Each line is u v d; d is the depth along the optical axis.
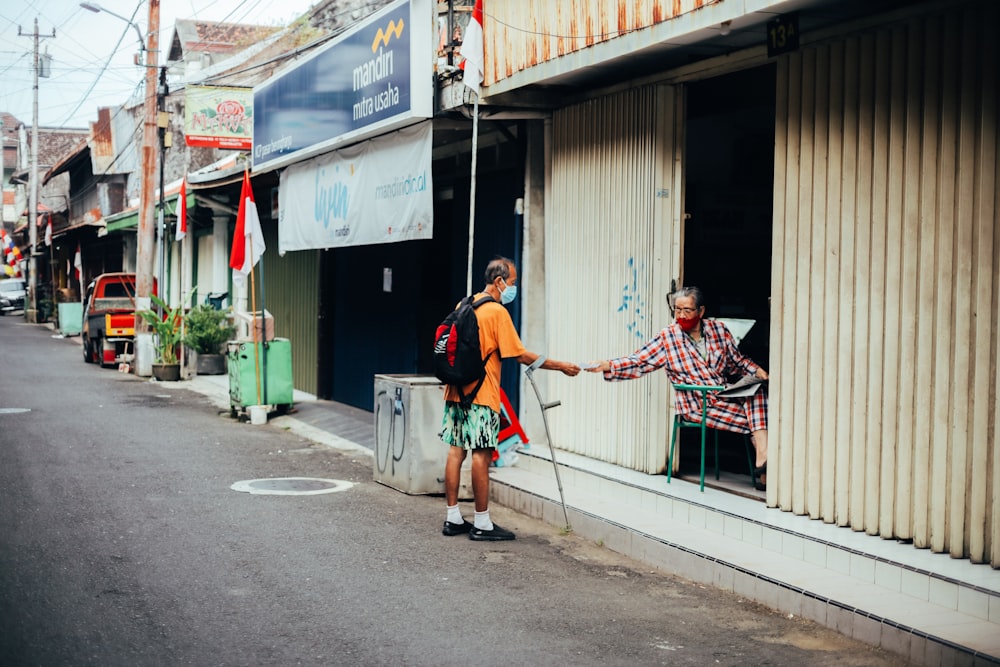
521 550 6.84
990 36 5.10
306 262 16.14
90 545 6.68
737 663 4.74
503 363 9.88
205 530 7.16
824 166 6.15
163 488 8.62
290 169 13.93
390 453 8.86
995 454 5.10
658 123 7.70
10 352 24.78
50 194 53.66
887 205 5.71
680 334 7.33
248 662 4.66
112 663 4.61
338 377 15.04
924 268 5.45
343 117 11.38
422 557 6.59
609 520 6.93
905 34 5.59
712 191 9.46
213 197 20.09
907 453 5.61
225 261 21.67
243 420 13.28
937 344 5.38
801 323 6.32
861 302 5.87
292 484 8.95
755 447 7.19
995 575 5.07
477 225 10.88
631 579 6.16
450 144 11.58
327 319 15.33
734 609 5.55
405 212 10.24
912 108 5.52
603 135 8.34
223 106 17.77
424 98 9.56
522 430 9.01
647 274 7.80
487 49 8.73
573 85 8.61
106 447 10.72
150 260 19.80
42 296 44.31
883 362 5.75
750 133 9.79
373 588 5.87
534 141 9.30
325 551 6.67
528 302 9.35
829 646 4.95
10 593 5.61
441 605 5.58
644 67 7.70
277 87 13.81
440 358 6.96
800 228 6.31
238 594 5.70
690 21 6.38
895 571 5.30
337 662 4.68
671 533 6.56
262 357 13.26
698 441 8.71
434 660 4.73
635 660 4.77
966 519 5.31
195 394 16.42
